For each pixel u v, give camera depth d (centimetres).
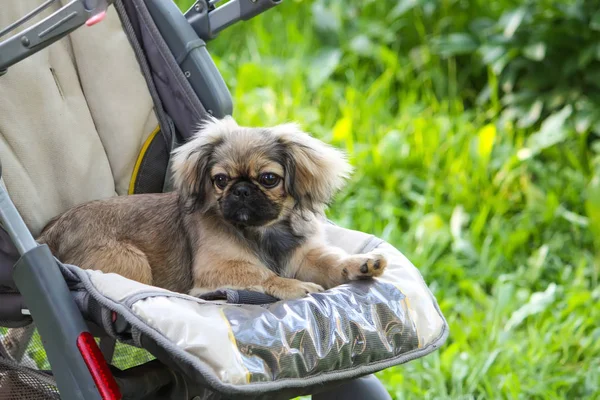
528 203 576
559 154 616
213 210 335
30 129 339
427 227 551
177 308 264
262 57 741
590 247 552
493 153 617
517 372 436
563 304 493
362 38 728
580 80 643
